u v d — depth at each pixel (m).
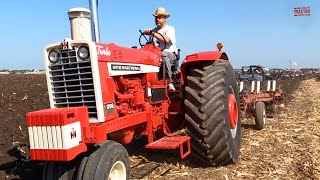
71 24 4.19
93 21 5.08
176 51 6.51
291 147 6.47
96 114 4.12
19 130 7.72
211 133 5.12
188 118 5.21
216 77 5.29
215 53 5.56
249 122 9.23
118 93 4.57
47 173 4.07
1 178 5.10
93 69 4.04
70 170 3.99
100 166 3.80
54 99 4.25
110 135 4.62
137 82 5.14
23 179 5.06
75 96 4.16
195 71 5.46
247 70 12.12
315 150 6.20
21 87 17.56
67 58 4.13
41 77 32.00
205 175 5.09
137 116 4.93
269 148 6.46
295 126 8.55
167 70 5.93
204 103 5.12
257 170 5.27
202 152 5.29
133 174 5.20
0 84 20.17
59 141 3.59
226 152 5.23
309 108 12.00
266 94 10.26
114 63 4.52
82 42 4.05
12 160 5.87
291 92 20.47
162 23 6.49
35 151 3.69
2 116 9.17
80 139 3.79
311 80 39.59
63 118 3.56
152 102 5.41
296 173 5.11
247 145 6.73
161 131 5.72
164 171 5.32
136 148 6.58
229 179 4.94
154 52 5.78
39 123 3.65
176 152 6.23
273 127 8.52
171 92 5.89
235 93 5.96
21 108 10.41
